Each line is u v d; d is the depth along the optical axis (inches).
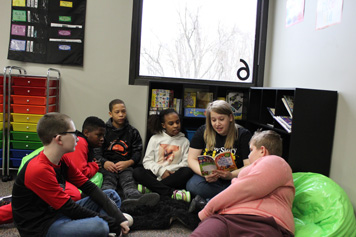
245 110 118.5
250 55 124.7
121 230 65.5
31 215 58.1
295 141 83.2
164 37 121.8
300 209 72.3
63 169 64.6
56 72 116.3
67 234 57.1
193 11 122.3
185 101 118.3
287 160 86.3
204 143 92.9
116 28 117.3
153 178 93.5
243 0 123.6
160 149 103.2
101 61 117.7
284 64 112.2
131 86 119.6
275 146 65.2
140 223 75.5
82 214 60.1
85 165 85.9
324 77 88.9
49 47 114.4
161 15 120.8
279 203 59.1
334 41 85.0
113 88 119.2
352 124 77.9
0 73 111.5
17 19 112.5
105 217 62.6
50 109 109.3
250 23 124.6
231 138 88.6
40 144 106.6
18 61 114.7
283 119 91.1
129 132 111.5
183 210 80.7
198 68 124.8
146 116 118.8
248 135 89.1
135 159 107.0
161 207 82.2
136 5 117.9
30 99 104.3
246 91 118.1
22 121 105.1
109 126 110.3
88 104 118.6
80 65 116.3
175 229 76.9
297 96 82.0
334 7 85.0
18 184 57.2
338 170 82.5
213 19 123.5
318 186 73.0
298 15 103.3
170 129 103.3
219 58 125.2
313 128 83.7
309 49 96.5
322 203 69.1
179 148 103.7
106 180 96.0
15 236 69.2
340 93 82.6
